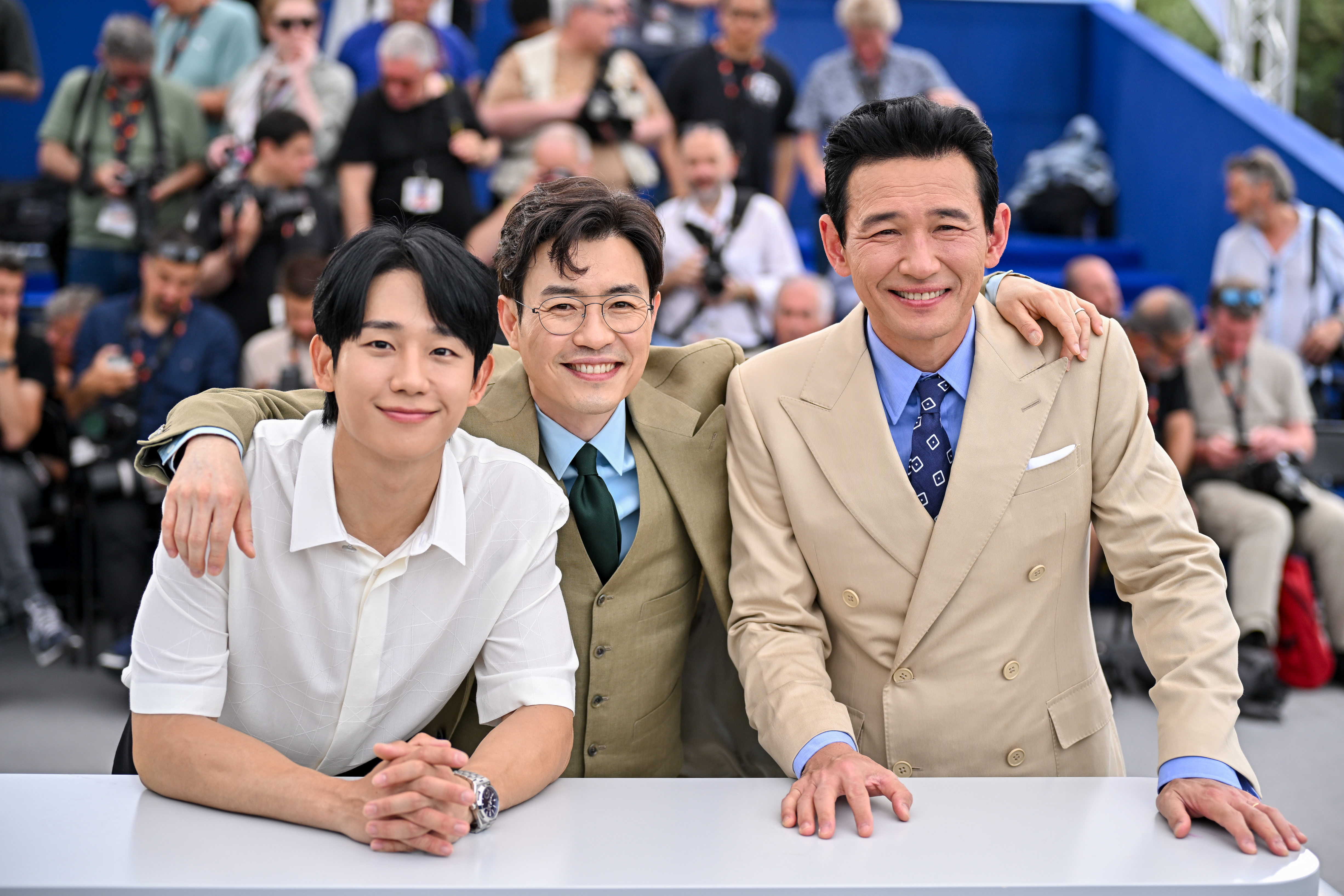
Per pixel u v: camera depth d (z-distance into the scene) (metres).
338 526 1.36
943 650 1.59
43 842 1.18
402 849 1.17
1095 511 1.62
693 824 1.26
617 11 5.16
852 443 1.61
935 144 1.46
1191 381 4.60
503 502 1.44
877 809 1.31
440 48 5.39
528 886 1.10
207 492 1.31
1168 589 1.50
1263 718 3.91
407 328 1.24
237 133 5.23
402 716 1.47
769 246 4.75
